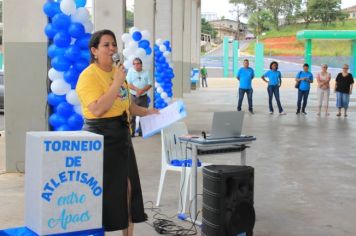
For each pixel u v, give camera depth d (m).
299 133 11.75
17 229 3.38
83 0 6.48
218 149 5.12
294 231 4.95
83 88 3.78
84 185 3.27
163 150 5.66
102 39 3.80
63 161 3.20
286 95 26.88
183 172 5.42
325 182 6.91
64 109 6.34
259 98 24.38
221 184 4.27
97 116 3.76
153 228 5.00
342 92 15.55
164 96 13.78
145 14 13.76
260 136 11.20
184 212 5.29
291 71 54.09
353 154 9.05
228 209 4.30
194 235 4.81
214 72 55.09
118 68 3.71
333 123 13.88
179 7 23.70
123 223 3.84
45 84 7.05
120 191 3.83
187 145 5.16
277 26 78.31
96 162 3.30
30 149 3.27
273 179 7.05
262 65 51.78
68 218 3.24
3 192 6.21
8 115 7.14
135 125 10.80
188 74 28.88
